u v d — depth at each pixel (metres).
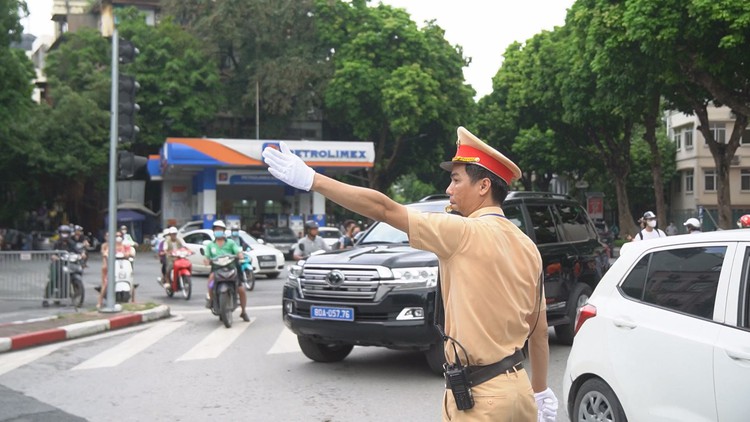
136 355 9.03
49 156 36.50
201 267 21.38
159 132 40.09
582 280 9.52
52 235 36.69
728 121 45.22
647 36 17.38
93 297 15.93
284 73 38.44
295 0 39.62
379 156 40.34
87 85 40.59
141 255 34.97
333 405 6.42
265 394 6.88
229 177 33.84
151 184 45.59
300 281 7.68
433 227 2.51
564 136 36.62
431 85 38.06
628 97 22.33
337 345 8.48
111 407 6.43
